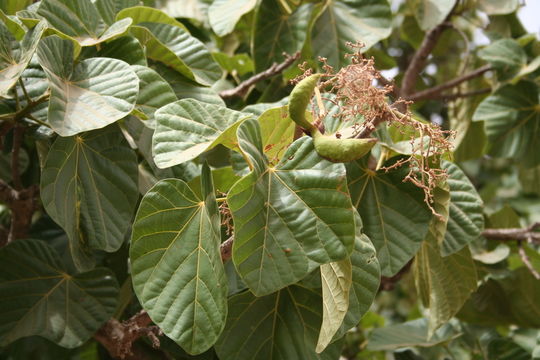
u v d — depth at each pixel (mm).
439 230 1623
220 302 1401
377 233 1598
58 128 1444
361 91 1418
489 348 2020
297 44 2031
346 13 1971
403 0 2830
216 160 1781
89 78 1524
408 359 2094
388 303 3305
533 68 2146
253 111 1660
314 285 1557
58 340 1636
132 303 1782
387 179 1612
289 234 1396
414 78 2283
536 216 3379
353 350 2359
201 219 1442
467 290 1769
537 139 2211
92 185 1571
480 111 2221
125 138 1612
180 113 1459
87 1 1627
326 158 1401
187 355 1684
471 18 2422
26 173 1938
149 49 1702
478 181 3551
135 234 1426
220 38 2244
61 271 1675
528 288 2113
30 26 1530
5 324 1636
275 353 1593
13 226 1764
